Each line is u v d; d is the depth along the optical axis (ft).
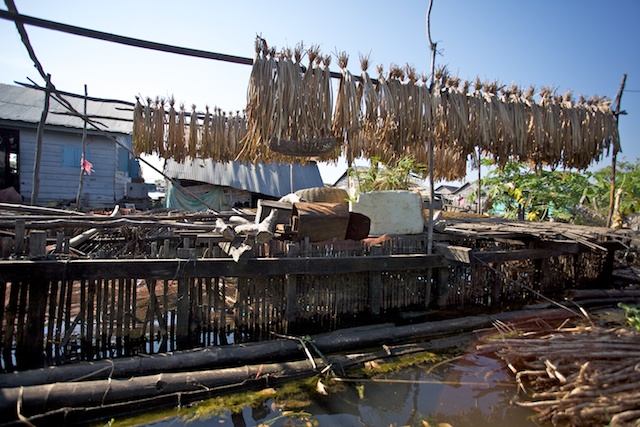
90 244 22.44
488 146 17.04
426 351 14.51
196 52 12.37
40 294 12.95
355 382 12.26
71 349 13.71
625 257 27.43
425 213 29.86
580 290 21.72
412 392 11.86
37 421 9.38
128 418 10.11
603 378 10.12
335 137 14.08
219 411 10.52
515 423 10.34
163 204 55.77
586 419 9.43
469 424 10.27
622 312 18.61
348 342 14.60
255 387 11.66
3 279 11.99
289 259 15.31
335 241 16.96
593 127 18.99
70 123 42.19
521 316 17.75
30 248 13.37
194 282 14.97
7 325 12.57
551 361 11.76
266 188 52.11
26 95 46.85
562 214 35.96
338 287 17.31
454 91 16.30
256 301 15.88
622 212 31.42
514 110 17.21
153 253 15.60
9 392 9.49
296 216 16.75
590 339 12.27
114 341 14.28
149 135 21.71
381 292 18.25
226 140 23.75
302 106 13.11
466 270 20.45
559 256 23.43
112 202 45.70
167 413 10.37
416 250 18.62
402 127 15.10
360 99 14.65
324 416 10.55
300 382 12.08
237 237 15.84
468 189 88.53
